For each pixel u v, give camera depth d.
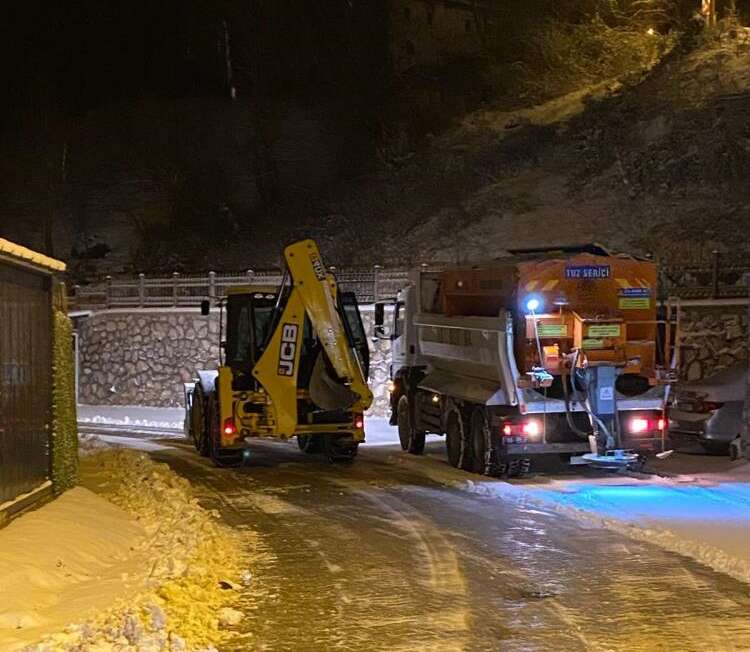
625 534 11.58
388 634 7.91
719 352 21.84
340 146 46.12
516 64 45.94
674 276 24.19
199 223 43.72
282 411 17.34
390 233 36.03
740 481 15.36
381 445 21.48
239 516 12.97
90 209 46.81
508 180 36.38
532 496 14.06
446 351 17.88
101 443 19.67
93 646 6.85
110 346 31.20
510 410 15.87
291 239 39.03
